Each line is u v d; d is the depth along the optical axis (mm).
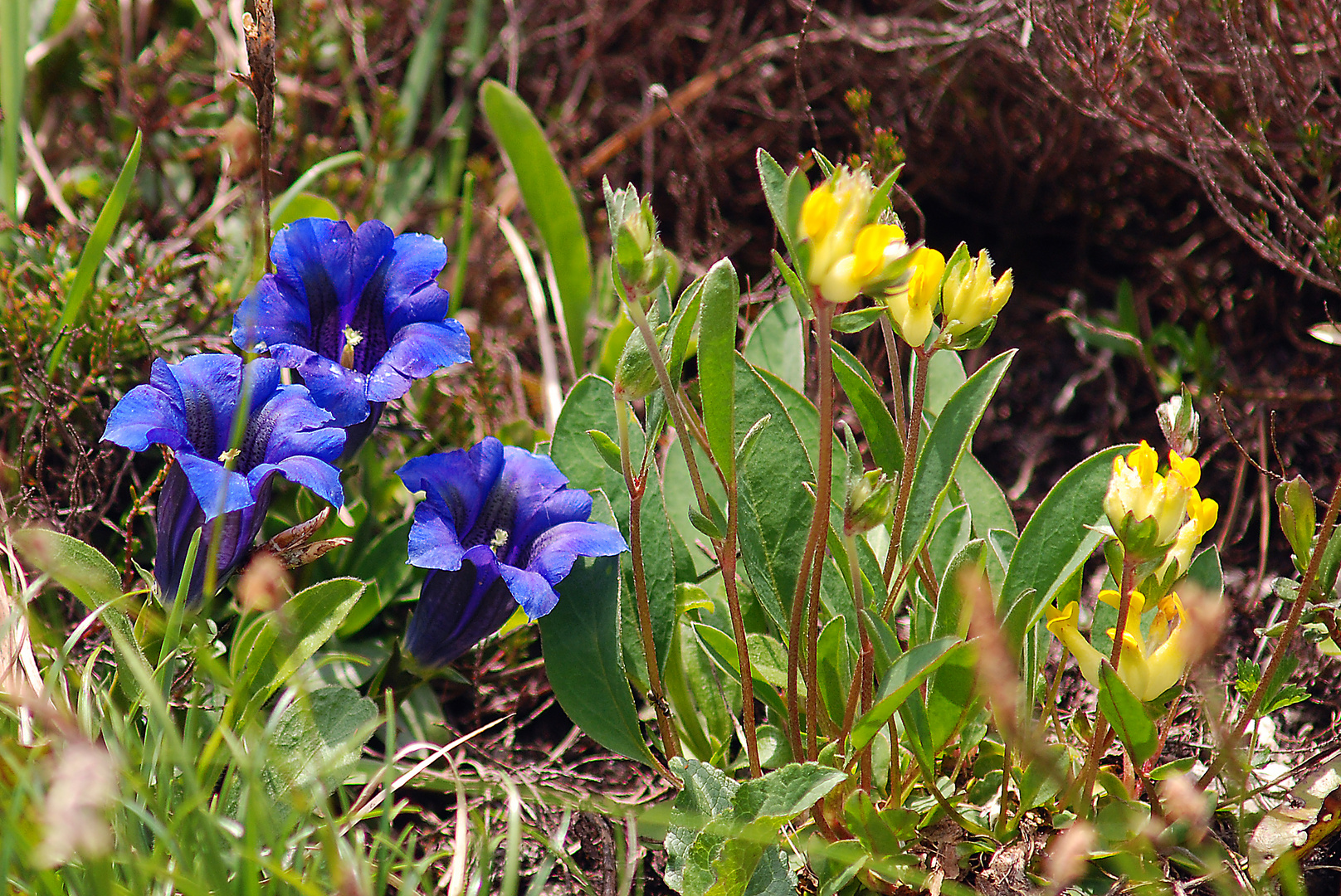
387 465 1158
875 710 1022
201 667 1057
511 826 1020
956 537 1081
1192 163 1160
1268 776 1074
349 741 1034
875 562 1061
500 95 1181
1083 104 1175
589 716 1067
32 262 1156
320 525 1052
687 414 1039
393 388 1062
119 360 1134
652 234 1009
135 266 1147
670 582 1071
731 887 1021
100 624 1087
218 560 1053
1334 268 1121
